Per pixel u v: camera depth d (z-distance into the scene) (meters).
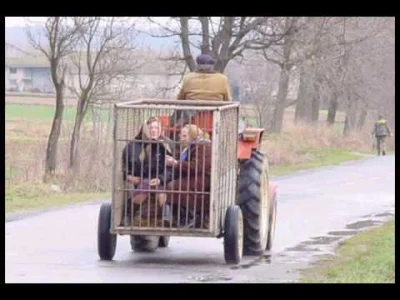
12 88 88.19
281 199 56.66
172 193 30.98
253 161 34.09
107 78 67.56
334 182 71.00
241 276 29.05
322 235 40.06
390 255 31.80
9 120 81.75
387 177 76.44
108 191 61.69
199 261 32.50
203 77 34.31
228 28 84.25
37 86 87.69
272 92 116.12
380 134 118.81
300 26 84.88
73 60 67.19
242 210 33.44
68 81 66.75
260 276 28.95
